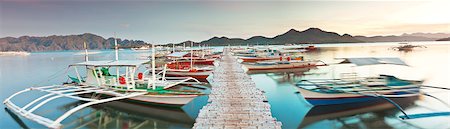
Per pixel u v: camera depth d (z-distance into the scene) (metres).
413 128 8.61
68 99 12.95
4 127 9.15
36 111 11.05
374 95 9.78
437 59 34.38
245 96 11.12
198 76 18.31
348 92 10.17
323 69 25.28
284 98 12.84
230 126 7.39
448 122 8.93
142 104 11.34
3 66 32.97
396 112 10.23
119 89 11.32
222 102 10.06
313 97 10.50
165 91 10.88
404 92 10.34
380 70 24.27
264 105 9.62
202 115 8.43
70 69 28.59
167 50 43.81
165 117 10.39
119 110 11.36
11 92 15.82
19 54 72.06
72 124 9.73
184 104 10.89
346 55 45.34
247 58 30.92
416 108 10.70
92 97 12.35
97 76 12.19
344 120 9.52
